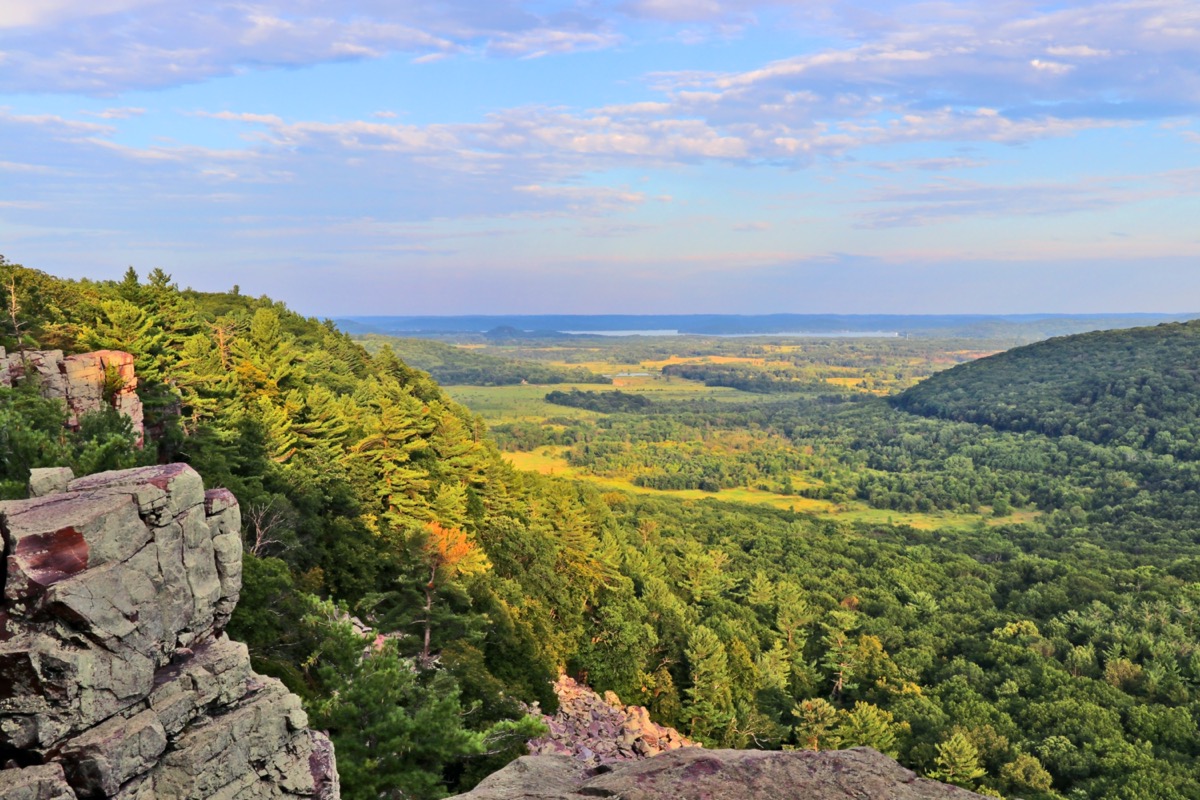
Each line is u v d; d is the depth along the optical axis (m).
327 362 111.06
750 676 78.25
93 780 11.27
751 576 125.12
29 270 68.25
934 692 86.56
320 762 15.49
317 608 34.81
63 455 33.12
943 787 12.84
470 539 63.25
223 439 54.38
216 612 14.32
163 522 13.09
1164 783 63.69
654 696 63.66
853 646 95.81
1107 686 84.75
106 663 11.77
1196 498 195.50
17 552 11.42
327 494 56.38
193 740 12.71
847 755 13.87
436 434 81.81
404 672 25.98
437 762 23.94
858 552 148.62
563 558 76.06
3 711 11.12
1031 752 72.50
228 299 138.12
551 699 47.16
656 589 89.44
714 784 12.73
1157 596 113.25
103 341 55.66
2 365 42.28
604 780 13.62
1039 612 115.00
